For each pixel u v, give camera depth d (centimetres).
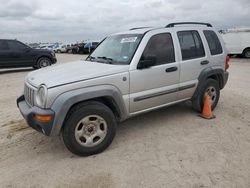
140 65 393
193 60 469
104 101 382
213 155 354
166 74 429
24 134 445
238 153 359
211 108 529
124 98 384
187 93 477
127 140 410
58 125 326
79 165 339
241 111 542
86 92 339
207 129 447
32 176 317
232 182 293
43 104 326
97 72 361
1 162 352
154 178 305
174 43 445
